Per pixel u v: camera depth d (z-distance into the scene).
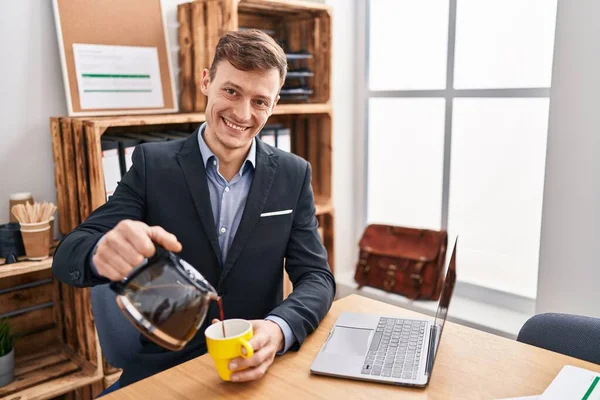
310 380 1.03
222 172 1.45
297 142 2.76
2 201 1.98
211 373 1.06
